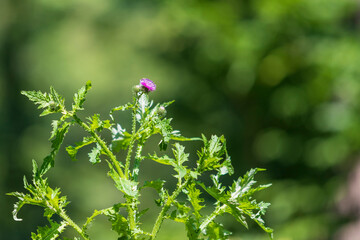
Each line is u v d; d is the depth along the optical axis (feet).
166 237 19.71
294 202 29.40
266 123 32.17
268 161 32.09
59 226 6.19
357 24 30.66
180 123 36.32
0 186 72.13
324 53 29.73
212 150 6.33
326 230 27.99
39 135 77.82
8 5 80.69
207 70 33.60
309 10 29.99
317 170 30.17
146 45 37.99
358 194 27.94
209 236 6.40
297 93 29.96
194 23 32.63
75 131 79.77
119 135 6.71
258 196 30.48
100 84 91.40
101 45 84.38
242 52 30.66
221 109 34.63
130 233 6.17
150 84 6.60
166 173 70.64
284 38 30.63
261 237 17.95
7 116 77.92
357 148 28.53
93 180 77.61
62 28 83.92
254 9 31.17
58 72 87.45
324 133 30.07
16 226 64.69
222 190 6.23
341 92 29.48
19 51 81.46
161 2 34.91
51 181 74.43
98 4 82.38
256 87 31.30
